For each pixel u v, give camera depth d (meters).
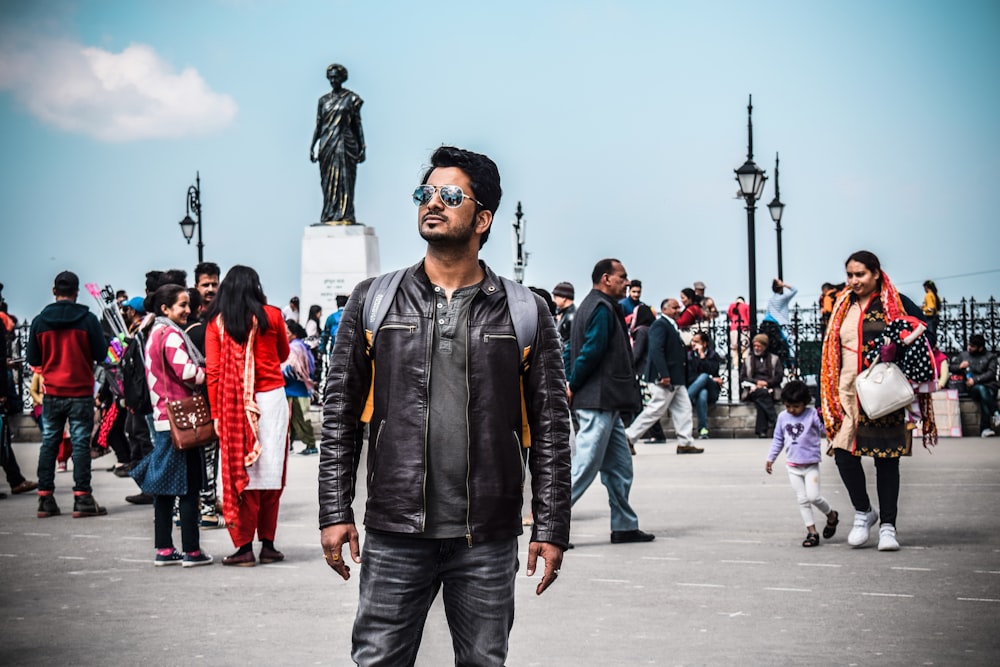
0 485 15.62
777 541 9.84
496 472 4.14
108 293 15.14
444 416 4.13
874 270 9.33
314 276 29.77
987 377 20.86
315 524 11.38
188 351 9.38
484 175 4.26
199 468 9.23
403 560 4.14
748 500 12.42
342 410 4.26
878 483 9.36
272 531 9.35
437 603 7.07
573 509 12.12
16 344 23.25
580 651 6.32
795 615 7.10
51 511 12.13
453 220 4.19
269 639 6.72
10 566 9.20
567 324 16.70
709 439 21.28
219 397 9.13
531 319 4.24
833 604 7.38
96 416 16.31
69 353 12.01
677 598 7.65
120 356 15.22
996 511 11.26
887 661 6.02
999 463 15.65
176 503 11.54
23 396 23.80
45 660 6.28
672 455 17.83
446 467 4.12
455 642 4.29
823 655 6.16
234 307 9.20
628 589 7.96
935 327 22.81
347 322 4.28
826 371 9.41
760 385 21.28
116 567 9.16
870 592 7.72
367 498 4.18
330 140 29.91
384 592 4.16
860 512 9.42
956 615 7.04
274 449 9.25
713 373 21.42
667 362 17.66
